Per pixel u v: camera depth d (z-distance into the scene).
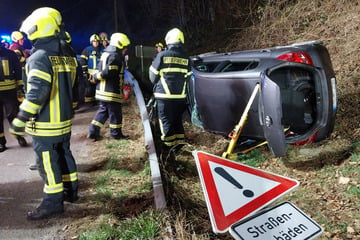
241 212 1.83
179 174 4.32
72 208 3.48
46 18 2.96
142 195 3.68
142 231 2.82
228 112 4.48
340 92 5.75
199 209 3.37
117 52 5.36
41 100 2.90
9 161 4.90
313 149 4.57
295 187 1.93
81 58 8.18
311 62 3.90
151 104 6.05
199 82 4.84
